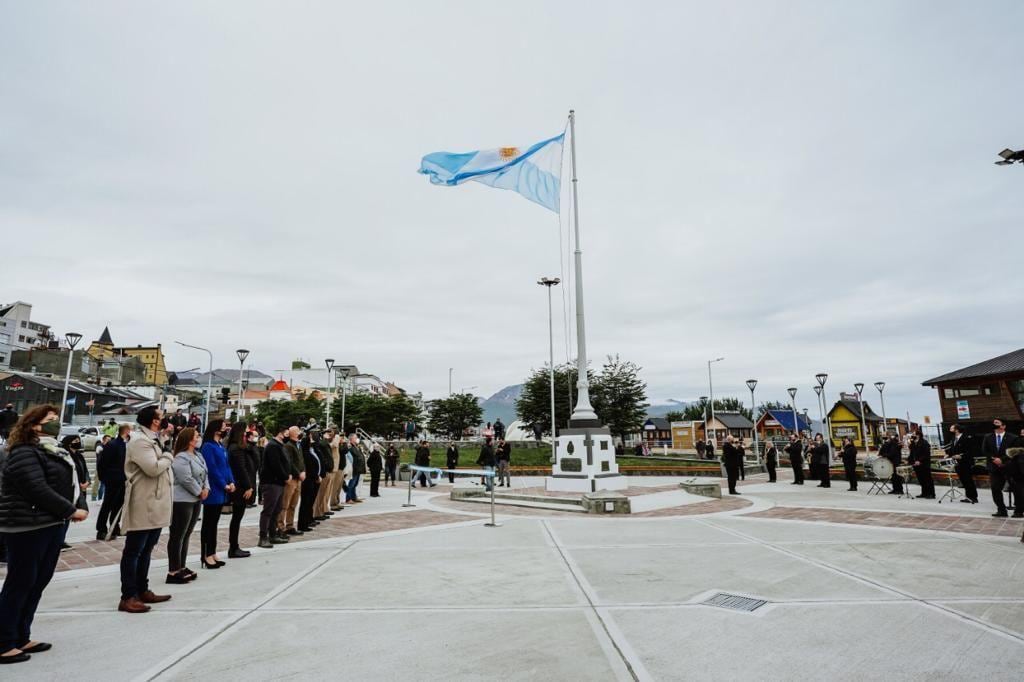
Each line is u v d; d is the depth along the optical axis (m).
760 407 89.12
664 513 13.10
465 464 31.06
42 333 81.25
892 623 4.96
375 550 8.58
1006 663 4.07
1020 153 8.61
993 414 25.86
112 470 9.71
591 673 3.92
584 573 6.96
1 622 4.17
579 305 19.05
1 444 6.44
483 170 18.55
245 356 32.81
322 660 4.18
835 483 22.14
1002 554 7.89
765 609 5.39
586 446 17.55
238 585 6.44
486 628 4.89
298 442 10.52
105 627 4.96
